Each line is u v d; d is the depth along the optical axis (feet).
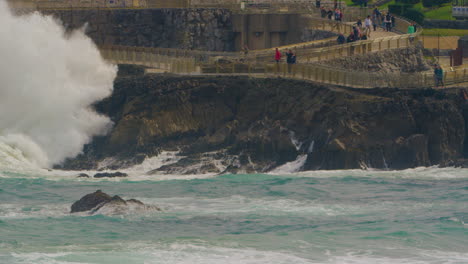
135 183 566.77
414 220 411.75
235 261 319.27
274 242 353.31
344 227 392.27
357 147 655.35
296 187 536.42
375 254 337.11
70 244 345.51
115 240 356.18
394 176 604.90
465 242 361.10
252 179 588.09
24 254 320.70
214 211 438.40
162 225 394.32
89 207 426.10
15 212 426.51
